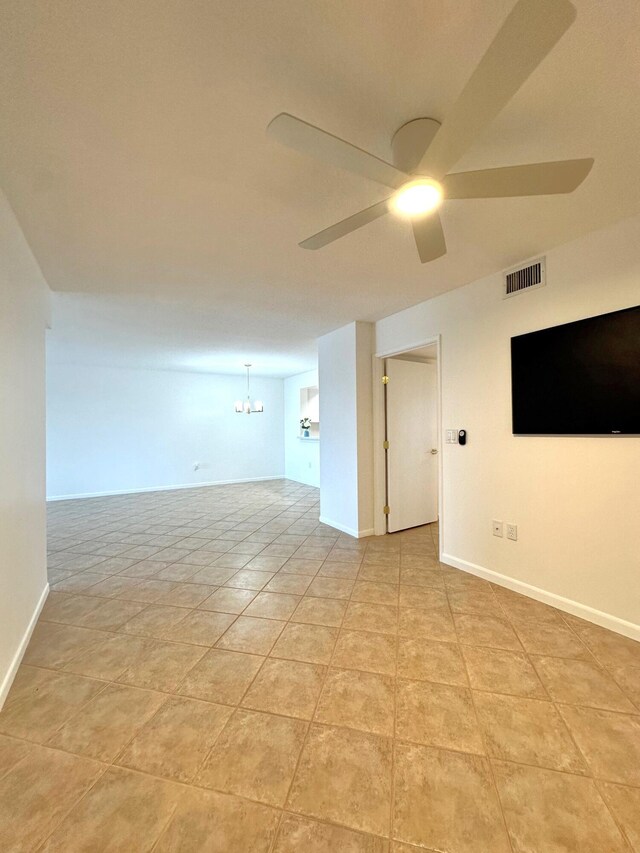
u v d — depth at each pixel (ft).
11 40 3.35
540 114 4.30
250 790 4.18
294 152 4.81
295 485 25.21
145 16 3.19
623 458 6.96
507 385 8.93
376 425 13.55
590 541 7.46
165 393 23.93
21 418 6.89
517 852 3.55
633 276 6.68
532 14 2.54
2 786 4.22
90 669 6.27
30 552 7.52
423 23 3.32
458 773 4.34
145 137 4.52
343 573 10.18
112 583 9.72
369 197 5.80
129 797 4.10
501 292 8.94
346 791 4.15
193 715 5.26
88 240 7.13
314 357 19.39
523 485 8.66
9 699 5.59
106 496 21.70
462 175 4.03
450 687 5.73
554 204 6.21
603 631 7.14
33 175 5.23
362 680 5.92
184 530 14.69
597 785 4.17
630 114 4.30
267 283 9.49
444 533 10.80
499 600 8.45
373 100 4.08
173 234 6.93
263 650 6.74
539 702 5.40
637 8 3.22
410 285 9.79
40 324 8.55
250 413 26.61
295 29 3.33
